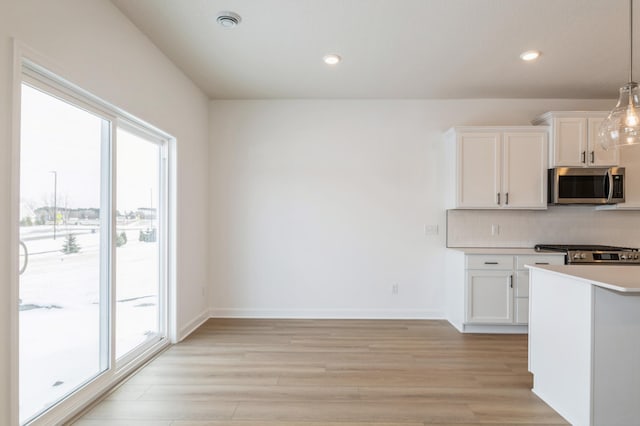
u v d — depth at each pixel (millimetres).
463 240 4141
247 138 4242
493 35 2744
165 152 3301
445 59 3160
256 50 3002
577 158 3740
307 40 2828
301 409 2178
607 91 3918
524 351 3160
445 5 2355
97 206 2361
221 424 2020
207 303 4199
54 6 1839
